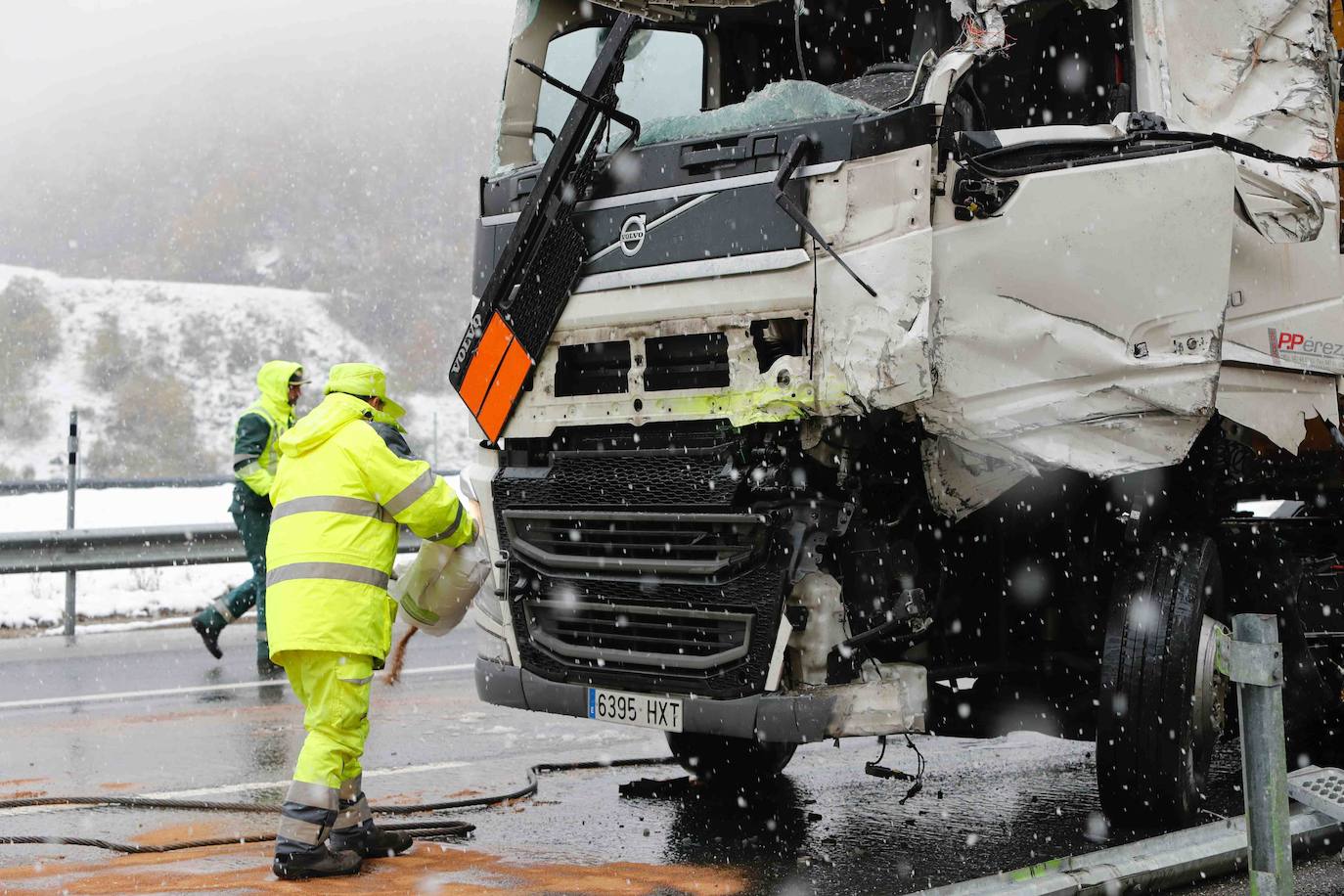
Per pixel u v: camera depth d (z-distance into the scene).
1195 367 5.86
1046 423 5.69
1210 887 5.46
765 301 5.67
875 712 5.70
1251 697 4.15
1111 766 6.26
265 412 11.52
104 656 12.34
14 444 58.56
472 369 6.63
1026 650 7.12
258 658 11.64
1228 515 7.49
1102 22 6.45
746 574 5.73
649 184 6.00
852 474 5.80
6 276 70.56
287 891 5.41
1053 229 5.66
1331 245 6.90
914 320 5.39
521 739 8.83
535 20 7.00
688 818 6.71
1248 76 6.69
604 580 6.07
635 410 6.03
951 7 5.95
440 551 6.40
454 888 5.43
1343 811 5.29
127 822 6.66
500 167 6.91
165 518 22.77
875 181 5.49
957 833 6.36
